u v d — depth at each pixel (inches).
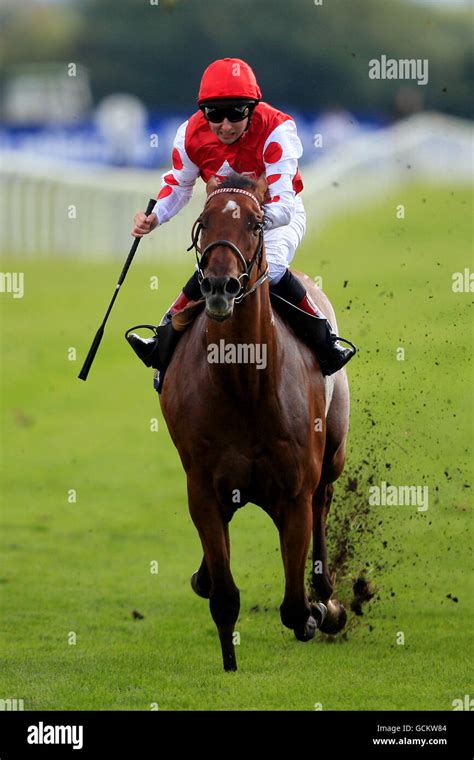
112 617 386.9
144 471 596.7
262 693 312.5
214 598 316.2
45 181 1156.5
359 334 794.2
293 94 2930.6
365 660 341.1
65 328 916.0
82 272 1133.1
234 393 297.3
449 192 1678.2
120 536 489.1
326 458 356.8
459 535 470.9
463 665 336.2
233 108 304.0
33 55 3444.9
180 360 318.3
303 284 347.9
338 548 390.9
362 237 1317.7
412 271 1061.1
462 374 701.3
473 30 3198.8
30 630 372.5
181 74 2935.5
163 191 326.3
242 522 510.0
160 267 1186.6
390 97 2982.3
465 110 3038.9
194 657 345.7
